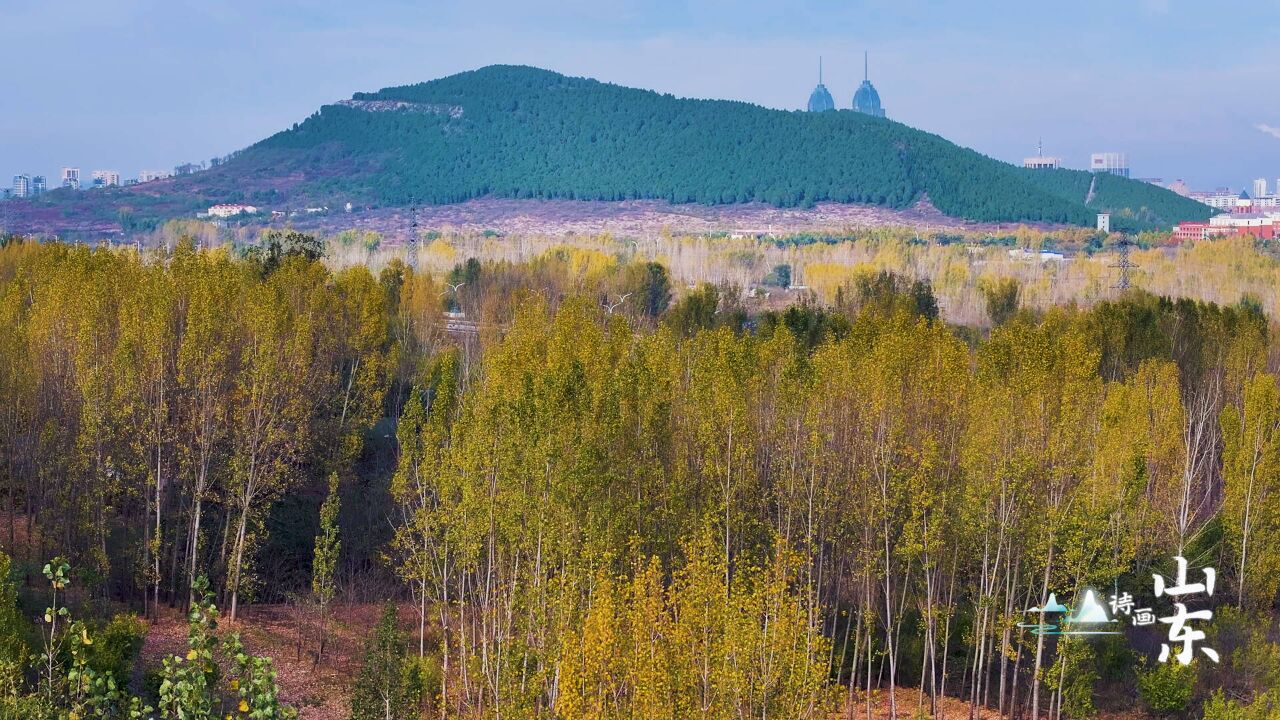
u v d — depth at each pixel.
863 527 81.88
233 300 101.12
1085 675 76.94
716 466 80.06
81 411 85.38
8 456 87.94
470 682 71.25
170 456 88.25
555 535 68.06
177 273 102.94
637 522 75.75
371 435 114.12
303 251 148.62
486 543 73.25
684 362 99.75
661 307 199.62
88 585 79.75
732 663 56.09
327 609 83.06
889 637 76.31
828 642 67.00
